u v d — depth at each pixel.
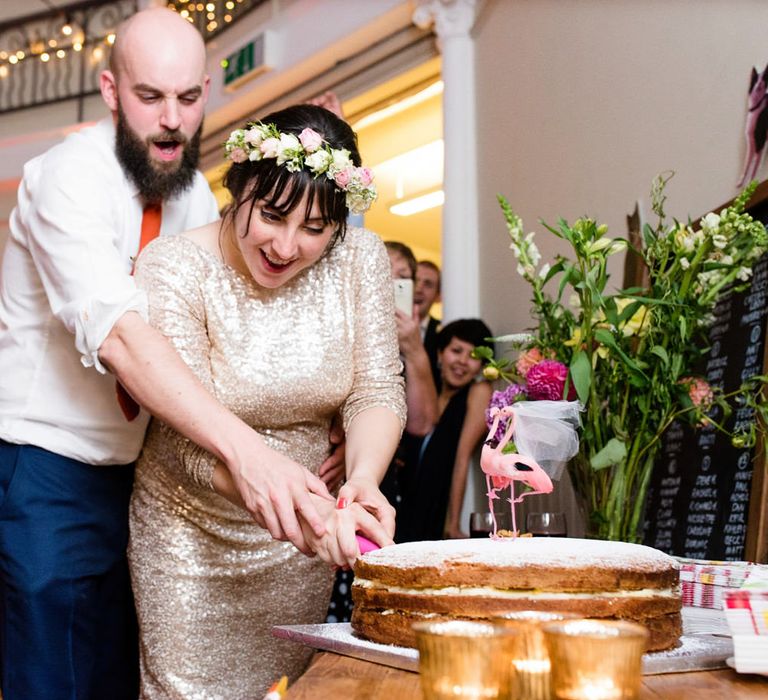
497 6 3.78
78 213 1.82
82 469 1.92
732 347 1.93
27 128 7.90
